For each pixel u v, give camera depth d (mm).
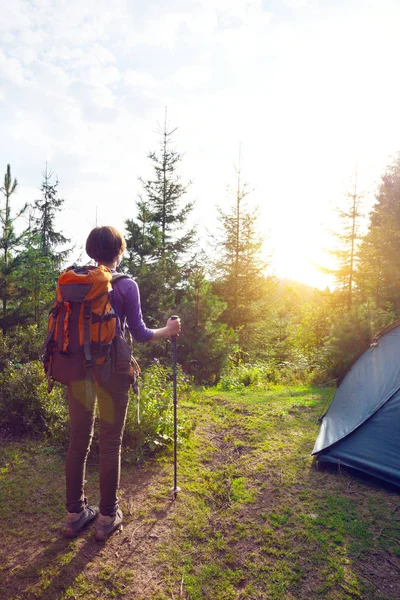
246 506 3025
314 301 17078
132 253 11969
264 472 3594
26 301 8352
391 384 3896
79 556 2410
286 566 2381
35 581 2205
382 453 3480
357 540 2643
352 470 3594
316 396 6496
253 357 13742
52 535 2604
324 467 3691
